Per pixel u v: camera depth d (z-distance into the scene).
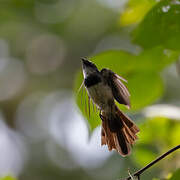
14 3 12.87
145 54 6.52
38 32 14.93
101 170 12.80
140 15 7.77
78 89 6.62
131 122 5.93
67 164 14.44
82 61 6.40
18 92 16.41
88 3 14.80
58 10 14.05
